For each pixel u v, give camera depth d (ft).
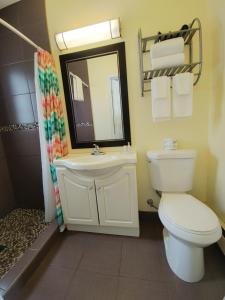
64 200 5.49
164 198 4.74
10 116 6.56
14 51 5.99
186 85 4.41
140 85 5.28
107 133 5.90
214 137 4.86
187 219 3.69
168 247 4.50
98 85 5.63
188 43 4.73
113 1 5.03
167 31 4.89
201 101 5.09
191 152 4.86
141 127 5.61
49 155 5.54
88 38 5.18
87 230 5.77
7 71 6.20
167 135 5.51
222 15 3.98
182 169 4.99
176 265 4.03
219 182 4.68
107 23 4.85
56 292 3.89
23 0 5.61
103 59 5.42
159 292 3.71
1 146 6.88
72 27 5.42
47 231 5.48
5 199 6.96
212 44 4.64
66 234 5.76
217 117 4.63
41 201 7.13
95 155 5.63
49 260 4.76
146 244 5.08
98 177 5.03
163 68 4.37
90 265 4.52
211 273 4.00
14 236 5.58
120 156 5.05
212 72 4.79
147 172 5.89
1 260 4.62
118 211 5.15
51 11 5.46
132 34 5.09
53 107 5.45
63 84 5.85
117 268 4.37
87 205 5.33
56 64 5.79
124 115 5.58
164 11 4.82
